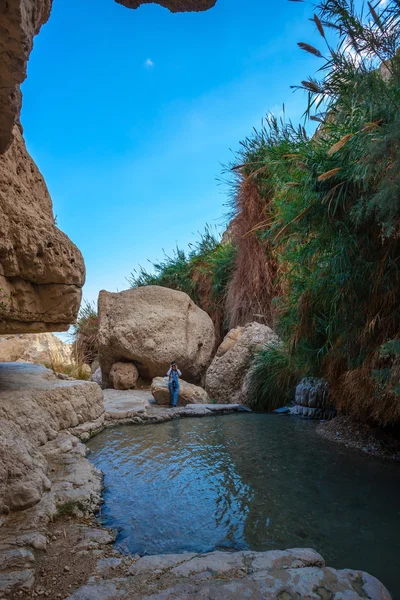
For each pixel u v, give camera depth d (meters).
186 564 2.64
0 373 7.15
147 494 4.18
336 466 4.91
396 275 4.19
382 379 4.29
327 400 7.85
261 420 8.09
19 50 2.42
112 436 7.00
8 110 2.87
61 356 13.09
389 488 4.16
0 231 4.80
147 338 12.42
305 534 3.24
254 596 2.27
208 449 5.92
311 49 3.83
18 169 5.53
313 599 2.25
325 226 4.62
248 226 11.76
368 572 2.69
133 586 2.42
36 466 4.07
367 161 3.22
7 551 2.82
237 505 3.84
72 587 2.46
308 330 5.90
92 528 3.36
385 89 3.39
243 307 12.20
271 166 6.68
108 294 13.41
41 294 5.74
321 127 5.14
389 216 3.20
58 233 5.85
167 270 16.39
